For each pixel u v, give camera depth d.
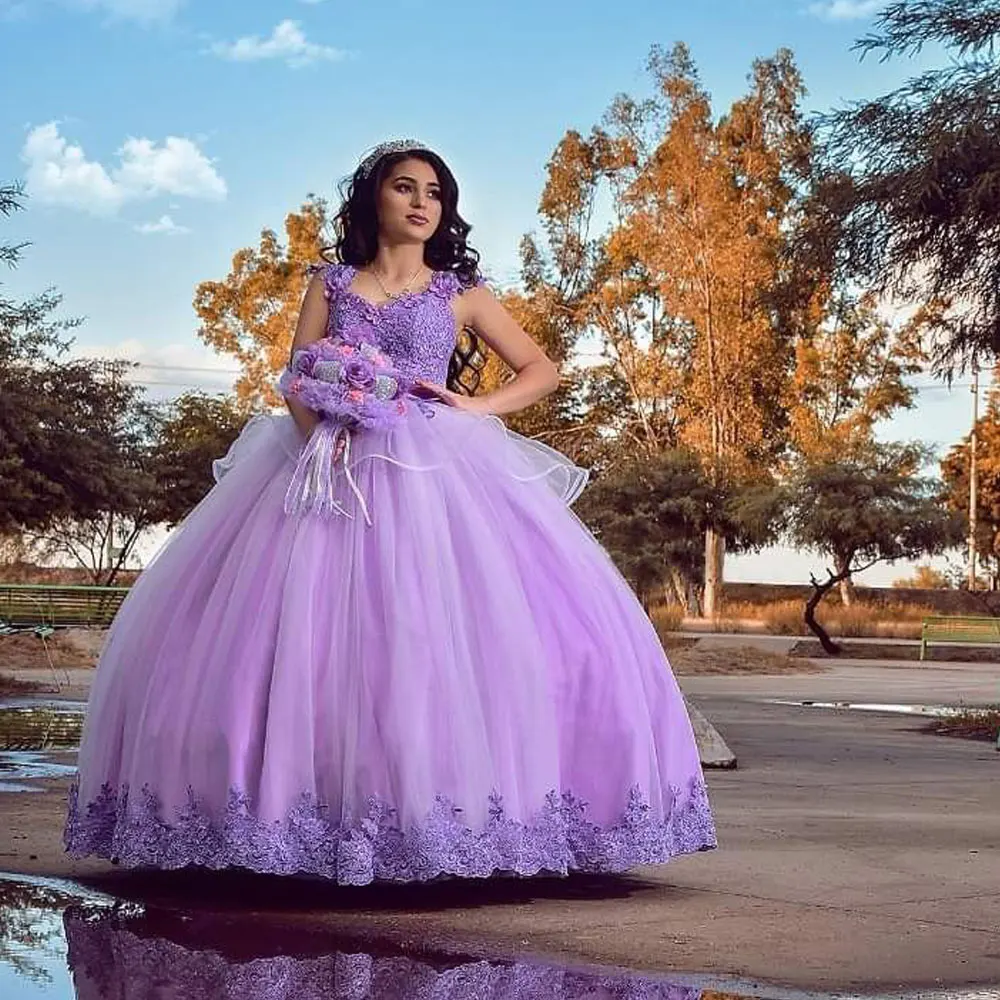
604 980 3.20
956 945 3.61
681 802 4.40
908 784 7.88
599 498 44.75
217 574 4.29
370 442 4.36
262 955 3.35
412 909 3.95
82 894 4.04
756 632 39.94
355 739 3.94
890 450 36.78
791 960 3.42
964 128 12.84
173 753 4.04
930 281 14.05
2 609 21.52
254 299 59.03
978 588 56.09
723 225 48.31
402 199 4.72
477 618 4.15
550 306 54.47
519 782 4.07
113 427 26.02
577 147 54.62
